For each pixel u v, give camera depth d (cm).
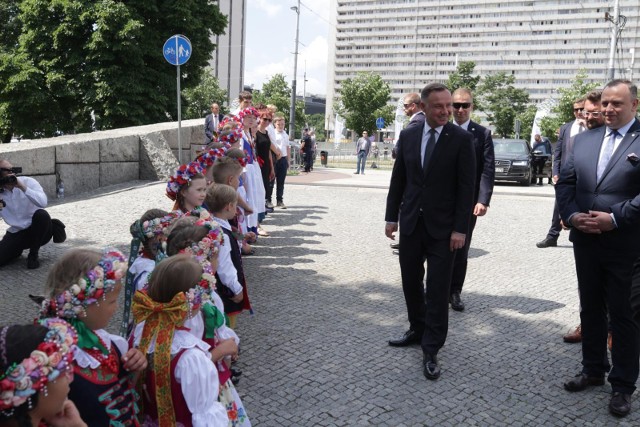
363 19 14488
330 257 748
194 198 389
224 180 480
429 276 428
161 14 2400
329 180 1755
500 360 449
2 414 157
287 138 1105
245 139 751
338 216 1051
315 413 359
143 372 249
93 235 780
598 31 12200
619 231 373
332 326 507
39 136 2423
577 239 397
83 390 208
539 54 12850
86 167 1146
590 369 404
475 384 407
